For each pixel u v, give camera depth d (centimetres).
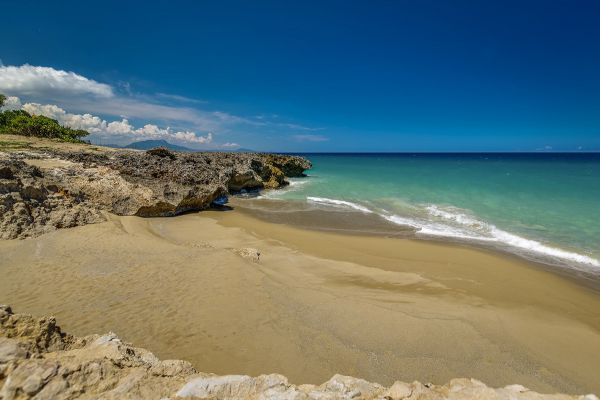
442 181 4106
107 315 852
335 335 841
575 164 8288
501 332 916
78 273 1070
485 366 769
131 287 998
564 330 946
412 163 9338
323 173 5891
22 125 5359
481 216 2220
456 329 905
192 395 432
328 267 1372
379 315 955
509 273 1338
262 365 717
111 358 488
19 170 1593
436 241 1756
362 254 1549
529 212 2281
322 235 1870
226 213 2423
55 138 5559
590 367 792
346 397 445
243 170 3478
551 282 1261
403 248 1641
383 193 3297
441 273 1336
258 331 830
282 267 1338
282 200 3052
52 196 1611
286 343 793
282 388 464
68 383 403
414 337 857
